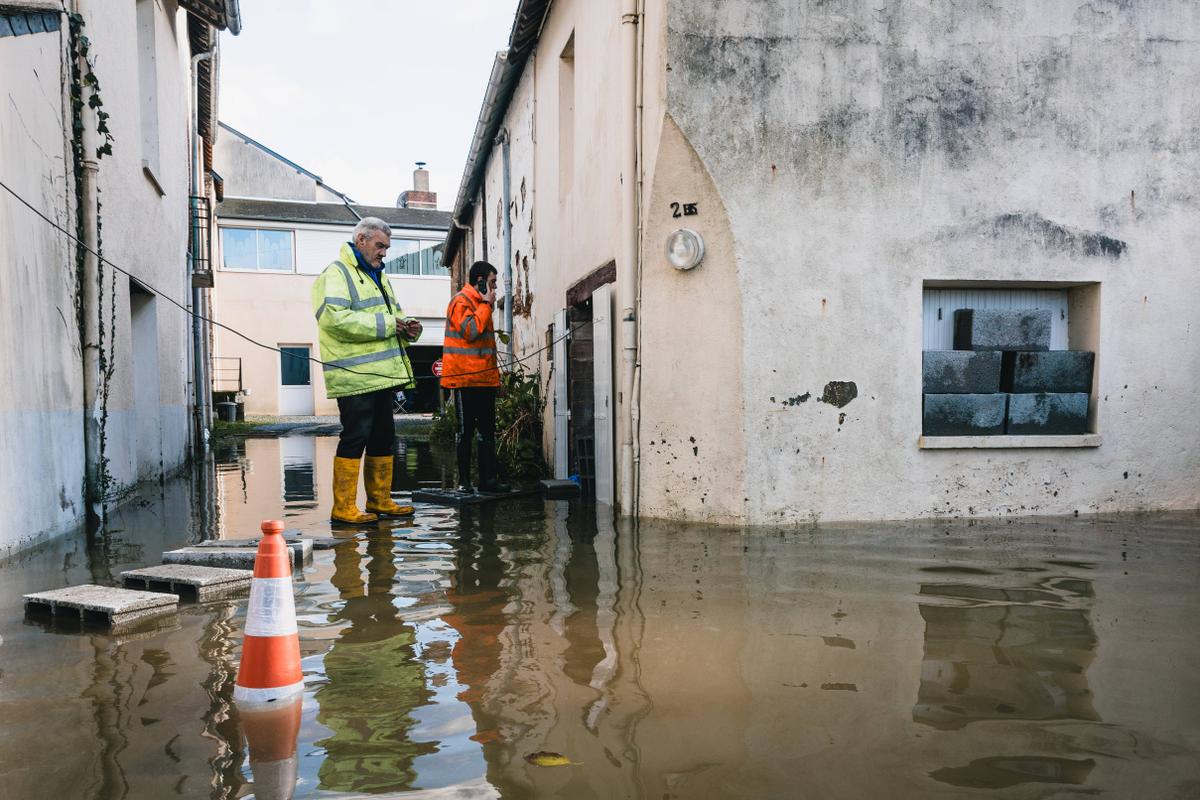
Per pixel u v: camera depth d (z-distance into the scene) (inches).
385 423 255.3
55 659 120.2
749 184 237.8
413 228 1277.1
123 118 313.4
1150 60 257.1
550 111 400.5
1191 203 260.5
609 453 277.7
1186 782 81.2
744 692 105.0
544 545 207.0
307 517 260.1
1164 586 160.2
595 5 303.9
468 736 92.0
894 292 244.8
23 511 201.0
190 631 135.2
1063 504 253.0
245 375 1178.0
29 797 78.0
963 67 247.6
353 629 133.7
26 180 209.0
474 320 293.6
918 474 246.1
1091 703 101.5
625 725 94.9
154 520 256.1
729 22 236.7
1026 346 255.3
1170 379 259.4
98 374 259.3
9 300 193.8
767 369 237.9
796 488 239.5
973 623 135.7
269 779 81.9
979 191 249.1
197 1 445.7
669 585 163.6
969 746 89.2
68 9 251.9
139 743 90.6
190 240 552.1
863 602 149.3
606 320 277.9
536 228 442.3
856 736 91.7
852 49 242.2
